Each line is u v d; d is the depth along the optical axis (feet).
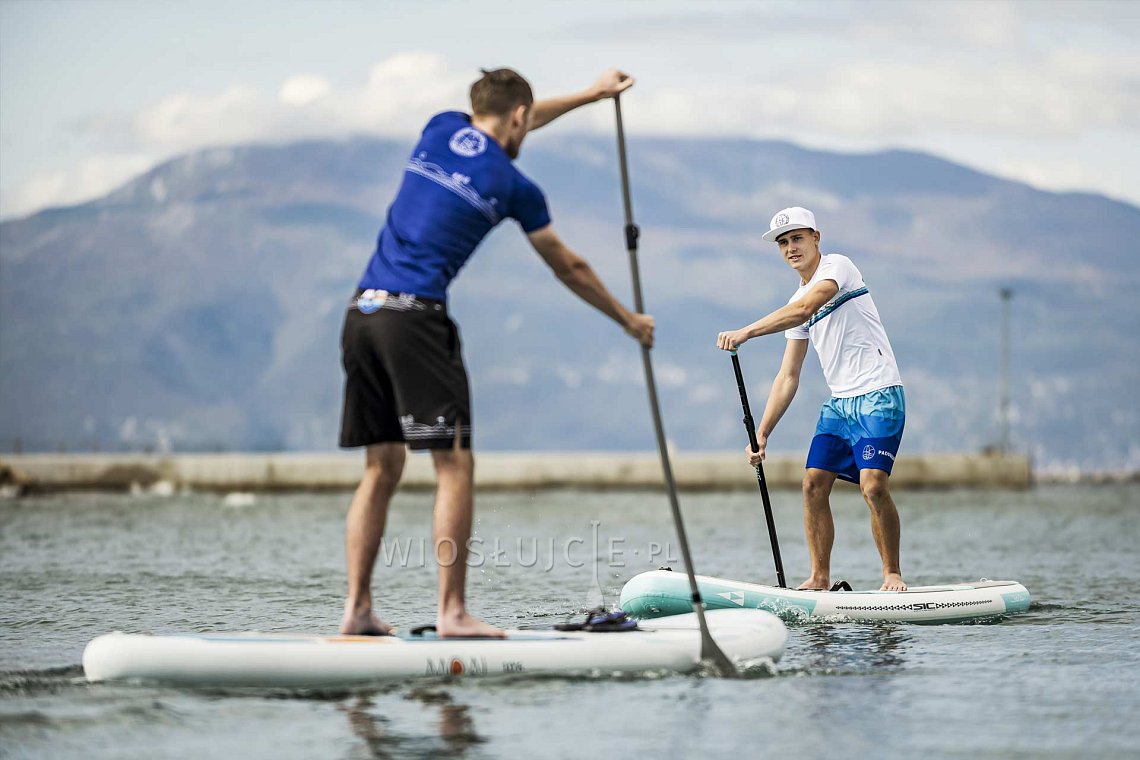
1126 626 67.72
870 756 40.37
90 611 73.87
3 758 39.96
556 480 255.09
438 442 49.34
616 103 54.03
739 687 49.85
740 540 137.28
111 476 249.96
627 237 52.90
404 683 49.29
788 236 73.87
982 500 242.58
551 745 41.50
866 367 72.33
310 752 40.70
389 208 50.83
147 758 40.06
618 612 53.98
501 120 51.21
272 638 49.83
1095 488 340.80
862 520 173.88
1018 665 55.26
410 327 48.85
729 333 73.31
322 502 223.10
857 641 62.23
